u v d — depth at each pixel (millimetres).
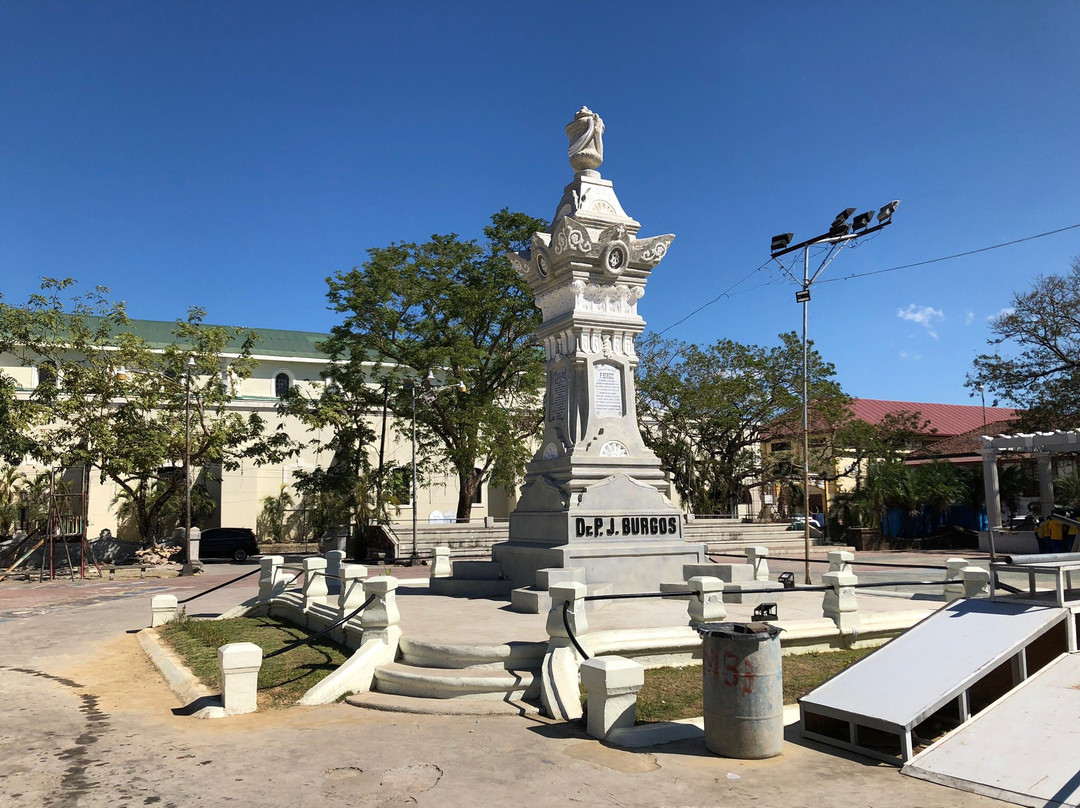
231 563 37406
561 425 15164
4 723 8688
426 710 8562
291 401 38188
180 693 10109
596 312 15078
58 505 36312
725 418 39969
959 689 6926
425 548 33375
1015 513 45281
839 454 42969
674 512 14555
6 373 44594
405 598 14500
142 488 37344
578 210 15305
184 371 37062
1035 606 7926
